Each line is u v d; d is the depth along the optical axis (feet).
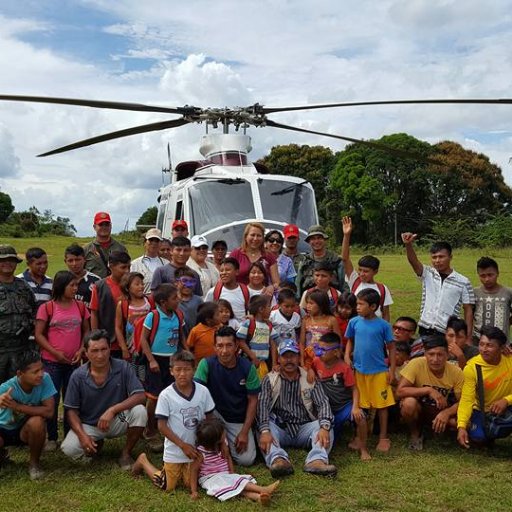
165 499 13.19
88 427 15.12
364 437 16.05
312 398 16.21
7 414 14.44
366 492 13.55
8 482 14.16
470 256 92.99
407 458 15.76
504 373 16.06
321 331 17.88
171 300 16.58
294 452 16.16
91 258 20.90
